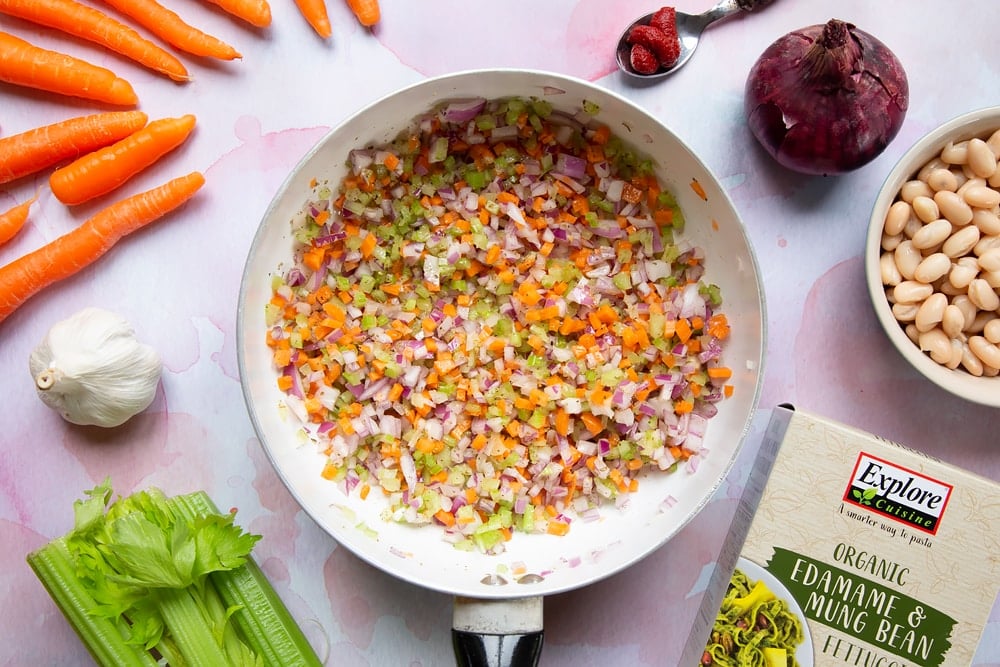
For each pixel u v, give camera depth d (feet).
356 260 1.94
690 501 1.86
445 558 1.90
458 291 1.99
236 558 1.89
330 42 2.03
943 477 1.73
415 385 1.94
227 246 2.04
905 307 1.94
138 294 2.03
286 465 1.85
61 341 1.92
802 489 1.76
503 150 1.96
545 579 1.87
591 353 1.93
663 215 1.94
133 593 1.92
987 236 1.92
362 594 2.06
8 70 1.97
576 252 1.99
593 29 2.04
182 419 2.04
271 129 2.03
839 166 1.93
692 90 2.04
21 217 1.99
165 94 2.03
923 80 2.06
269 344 1.89
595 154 1.94
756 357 1.81
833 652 1.76
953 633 1.74
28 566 2.04
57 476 2.04
